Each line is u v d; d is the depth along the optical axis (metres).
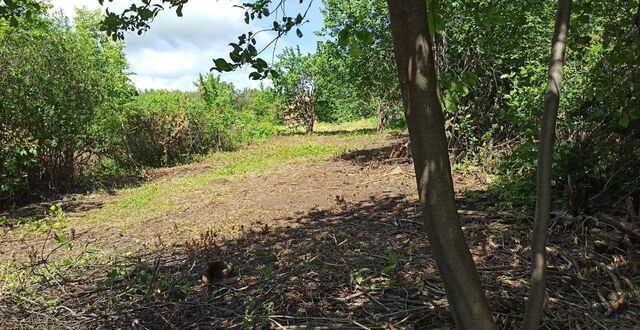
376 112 24.61
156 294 4.12
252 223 6.80
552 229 4.91
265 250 5.30
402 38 1.90
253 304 3.71
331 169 11.33
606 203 5.32
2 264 5.45
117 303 4.09
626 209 4.92
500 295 3.48
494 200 6.48
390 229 5.65
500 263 4.27
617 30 3.60
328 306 3.66
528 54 8.02
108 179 12.41
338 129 28.67
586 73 5.41
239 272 4.63
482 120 9.14
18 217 8.32
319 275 4.19
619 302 3.35
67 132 10.24
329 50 13.05
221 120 19.50
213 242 5.48
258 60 2.64
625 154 5.38
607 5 3.88
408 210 6.58
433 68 1.91
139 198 9.52
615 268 3.96
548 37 7.51
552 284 3.79
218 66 2.62
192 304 3.89
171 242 6.11
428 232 1.99
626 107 4.04
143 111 16.09
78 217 8.20
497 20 3.16
